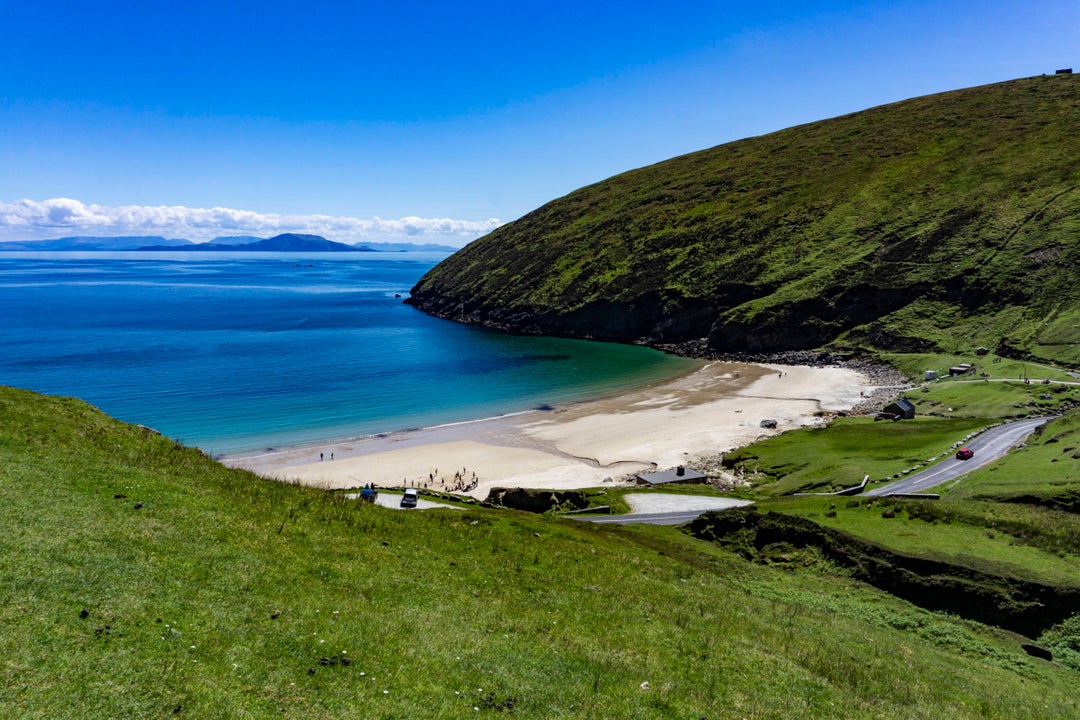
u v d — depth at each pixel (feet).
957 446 248.73
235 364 477.77
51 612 49.44
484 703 50.90
